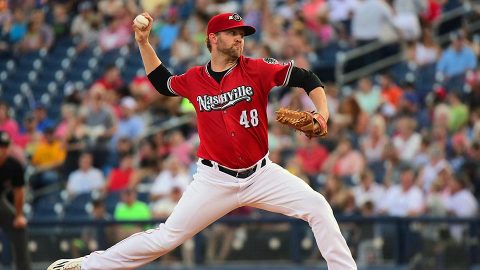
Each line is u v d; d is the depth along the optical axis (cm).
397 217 4962
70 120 6469
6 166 4106
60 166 6209
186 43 7069
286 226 5078
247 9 7256
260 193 2792
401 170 5322
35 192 6191
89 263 2892
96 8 8044
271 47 6694
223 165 2775
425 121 5875
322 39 6988
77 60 7662
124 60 7419
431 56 6662
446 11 7375
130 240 2867
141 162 5994
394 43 6812
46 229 5097
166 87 2839
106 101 6525
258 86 2742
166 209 5353
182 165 5700
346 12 7238
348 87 6738
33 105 7469
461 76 6297
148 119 6500
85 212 5834
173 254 5162
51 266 2919
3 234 5134
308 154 5622
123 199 5397
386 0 7119
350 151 5491
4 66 7831
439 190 5109
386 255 4969
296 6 7319
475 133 5528
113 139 6278
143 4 7800
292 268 5053
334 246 2781
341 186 5206
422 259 4947
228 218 5122
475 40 6981
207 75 2778
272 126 5822
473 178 5347
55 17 8050
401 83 6384
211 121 2773
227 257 5119
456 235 4944
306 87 2730
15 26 8162
